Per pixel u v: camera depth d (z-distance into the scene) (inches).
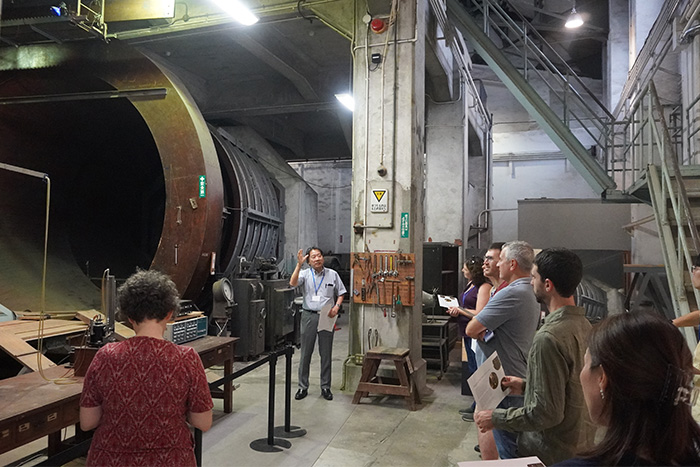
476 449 150.3
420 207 226.1
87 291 296.4
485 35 311.4
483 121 541.6
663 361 36.0
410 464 139.2
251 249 347.9
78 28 262.7
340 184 733.9
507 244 107.5
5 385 116.0
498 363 83.9
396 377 208.5
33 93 285.1
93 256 346.0
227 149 338.0
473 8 548.1
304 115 542.9
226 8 219.1
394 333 212.2
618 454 36.3
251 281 266.1
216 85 470.0
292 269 503.2
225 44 386.9
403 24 221.1
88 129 335.6
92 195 365.7
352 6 231.6
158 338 75.3
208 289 289.0
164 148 254.1
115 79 264.8
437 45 313.9
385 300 213.2
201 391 76.0
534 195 612.1
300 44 385.1
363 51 226.8
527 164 617.3
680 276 164.2
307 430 165.0
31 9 296.4
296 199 511.2
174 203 251.1
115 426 70.1
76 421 111.6
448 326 275.1
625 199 278.2
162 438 70.7
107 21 255.4
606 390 39.0
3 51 281.6
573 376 72.0
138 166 398.9
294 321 308.8
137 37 283.9
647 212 392.2
